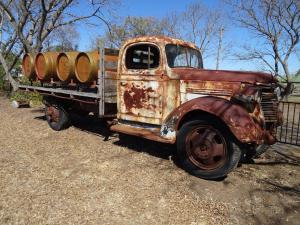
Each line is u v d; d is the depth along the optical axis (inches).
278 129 327.3
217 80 191.9
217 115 176.9
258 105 185.8
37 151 241.3
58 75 289.7
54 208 157.0
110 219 148.5
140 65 221.6
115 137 275.4
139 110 222.8
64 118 300.2
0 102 528.4
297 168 210.2
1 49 707.4
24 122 347.6
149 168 203.8
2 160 220.7
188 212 154.0
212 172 183.8
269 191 175.3
